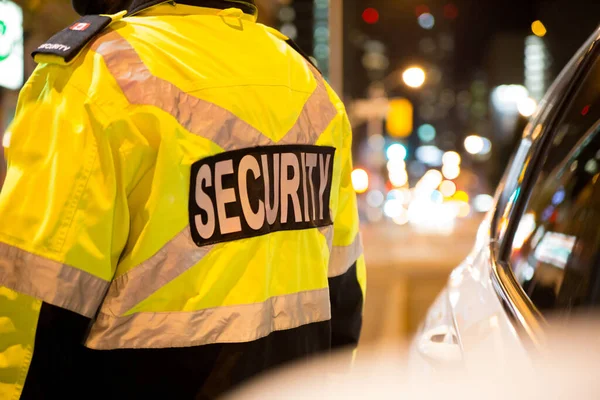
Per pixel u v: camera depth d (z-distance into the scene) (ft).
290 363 5.76
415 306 27.61
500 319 5.36
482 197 136.15
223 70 5.48
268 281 5.58
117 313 5.04
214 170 5.26
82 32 5.17
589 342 4.20
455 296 7.00
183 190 5.13
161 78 5.16
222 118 5.32
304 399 5.68
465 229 84.74
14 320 4.79
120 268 5.12
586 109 6.49
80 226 4.83
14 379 4.81
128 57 5.16
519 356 4.55
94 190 4.89
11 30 25.61
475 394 4.62
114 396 5.10
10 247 4.82
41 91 5.15
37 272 4.75
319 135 6.14
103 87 5.01
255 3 6.19
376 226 93.45
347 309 6.84
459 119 208.13
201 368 5.19
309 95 6.14
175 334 5.11
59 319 4.81
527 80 112.37
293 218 5.82
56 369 4.86
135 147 4.99
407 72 69.56
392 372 6.59
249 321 5.33
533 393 4.02
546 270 5.55
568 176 6.20
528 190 6.95
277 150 5.69
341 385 6.17
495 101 119.75
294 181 5.84
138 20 5.47
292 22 131.34
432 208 126.11
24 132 5.06
